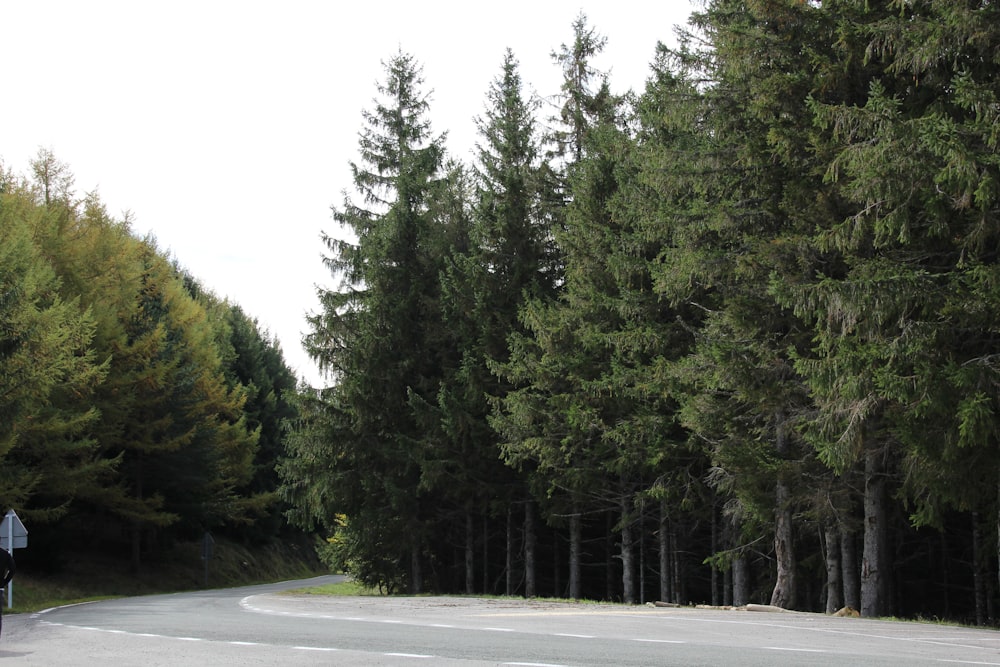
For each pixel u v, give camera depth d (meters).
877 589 19.94
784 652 9.33
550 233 32.75
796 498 20.94
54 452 35.97
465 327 32.84
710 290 23.95
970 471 16.33
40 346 29.02
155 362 45.47
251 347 78.06
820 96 18.70
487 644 10.31
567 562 38.47
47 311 29.59
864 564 20.27
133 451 47.53
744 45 19.42
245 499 62.31
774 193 20.34
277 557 74.62
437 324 35.25
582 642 10.52
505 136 33.56
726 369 19.70
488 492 32.59
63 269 38.06
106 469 39.84
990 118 14.15
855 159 15.35
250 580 63.19
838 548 28.28
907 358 15.10
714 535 29.47
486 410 31.86
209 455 50.34
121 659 9.30
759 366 19.62
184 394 48.34
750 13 20.33
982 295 14.60
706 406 21.38
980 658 8.81
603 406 25.86
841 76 18.25
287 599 24.73
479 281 32.22
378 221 37.25
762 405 20.06
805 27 19.11
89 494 42.03
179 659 9.16
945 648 9.88
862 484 22.44
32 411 30.91
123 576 47.25
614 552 37.69
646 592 37.38
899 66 16.14
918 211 16.19
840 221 18.70
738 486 21.02
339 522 48.56
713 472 23.00
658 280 21.78
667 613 16.94
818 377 16.09
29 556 41.12
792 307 19.48
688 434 24.95
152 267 53.88
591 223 27.33
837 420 16.97
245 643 10.71
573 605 20.39
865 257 17.97
